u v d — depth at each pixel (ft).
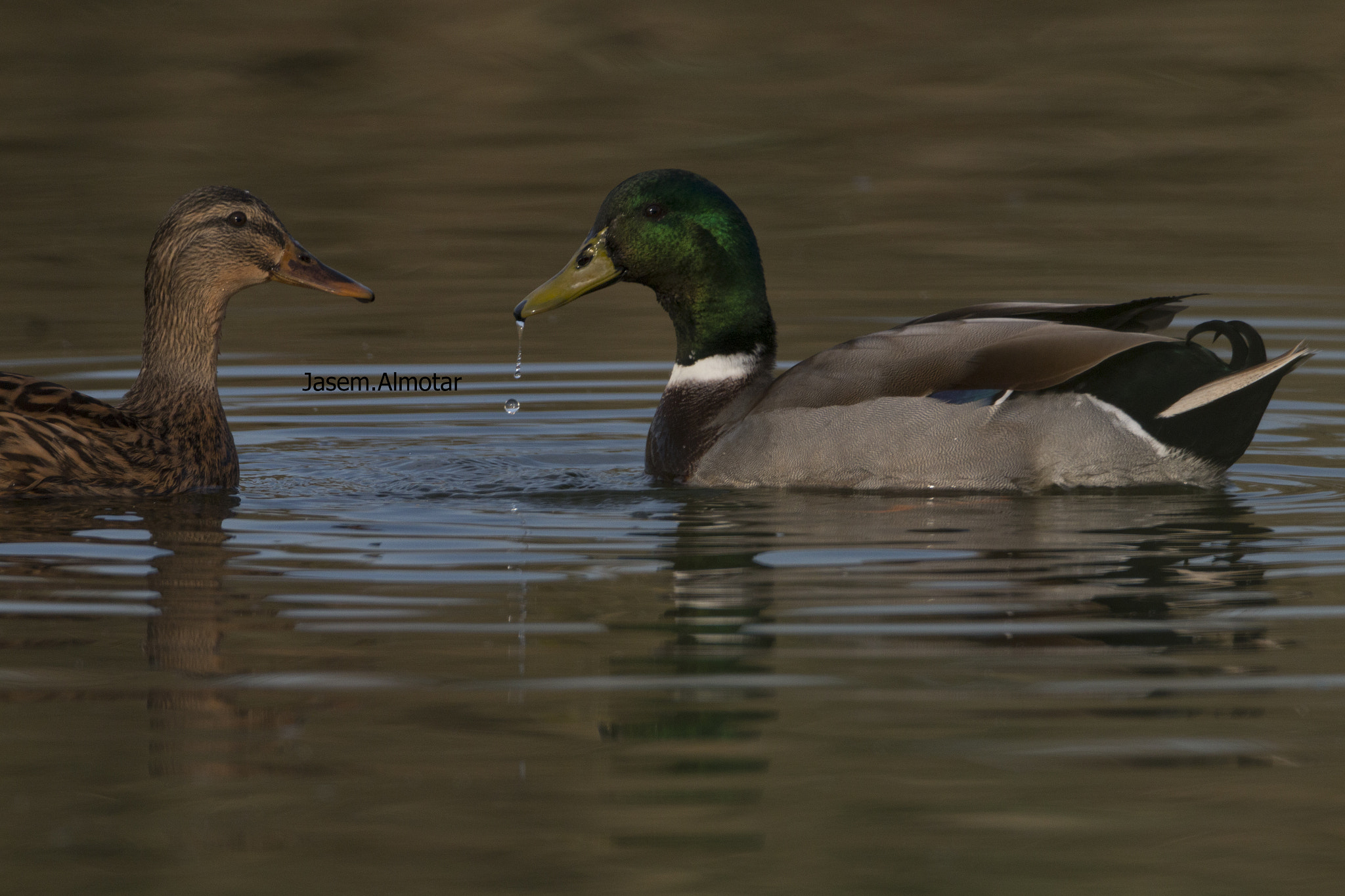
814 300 64.49
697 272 44.32
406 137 96.37
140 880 21.93
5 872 22.12
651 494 41.37
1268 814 23.35
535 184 86.38
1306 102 100.89
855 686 27.55
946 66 110.93
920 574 33.47
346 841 22.91
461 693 27.55
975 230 76.79
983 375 39.60
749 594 32.32
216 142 94.12
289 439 48.29
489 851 22.58
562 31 117.50
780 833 22.76
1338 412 49.32
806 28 119.44
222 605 32.14
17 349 57.52
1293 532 36.45
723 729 25.98
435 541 36.96
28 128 96.07
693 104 103.24
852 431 40.19
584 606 31.99
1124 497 39.40
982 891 21.57
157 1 121.70
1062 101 102.42
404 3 122.42
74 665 28.86
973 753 25.08
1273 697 26.96
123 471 40.70
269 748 25.64
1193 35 115.75
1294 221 77.20
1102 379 39.09
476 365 57.36
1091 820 23.20
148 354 43.32
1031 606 31.40
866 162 90.99
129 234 76.18
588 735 25.94
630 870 22.13
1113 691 27.30
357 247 74.74
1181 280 66.39
